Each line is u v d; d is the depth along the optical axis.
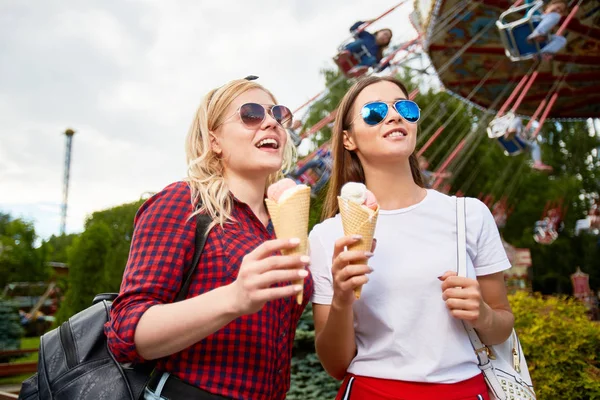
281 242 1.40
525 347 4.30
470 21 9.77
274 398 1.93
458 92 12.79
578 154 23.92
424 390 2.01
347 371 2.21
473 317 1.91
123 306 1.66
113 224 38.97
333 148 2.62
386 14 9.52
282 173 2.45
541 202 23.05
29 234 31.94
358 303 2.18
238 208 2.01
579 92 12.12
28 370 8.65
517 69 11.40
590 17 9.14
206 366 1.75
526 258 12.54
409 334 2.07
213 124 2.09
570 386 4.03
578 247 22.83
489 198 19.84
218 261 1.82
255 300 1.38
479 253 2.23
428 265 2.12
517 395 2.09
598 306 13.33
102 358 1.84
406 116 2.24
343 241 1.73
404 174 2.35
